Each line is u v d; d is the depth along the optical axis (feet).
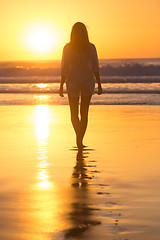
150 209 11.18
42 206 11.50
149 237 9.14
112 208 11.30
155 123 31.45
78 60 22.08
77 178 15.03
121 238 9.09
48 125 30.94
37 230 9.60
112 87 78.02
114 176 15.30
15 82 104.99
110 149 21.16
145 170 16.29
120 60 409.69
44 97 61.62
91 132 27.20
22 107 47.09
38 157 19.16
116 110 42.37
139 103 50.11
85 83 22.24
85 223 10.07
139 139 24.20
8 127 29.84
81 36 21.93
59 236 9.21
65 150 21.02
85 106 22.29
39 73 137.90
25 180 14.75
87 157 19.13
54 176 15.38
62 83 22.77
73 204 11.70
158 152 20.21
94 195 12.67
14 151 20.72
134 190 13.23
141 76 120.16
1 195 12.69
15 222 10.14
